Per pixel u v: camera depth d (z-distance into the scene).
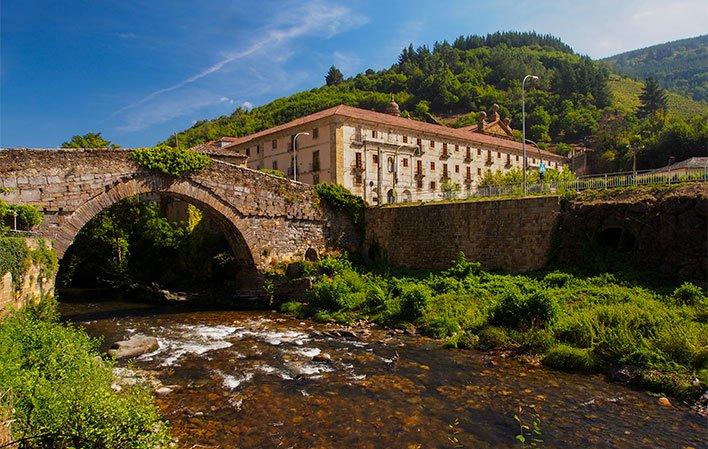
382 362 16.97
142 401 9.14
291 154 65.75
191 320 26.69
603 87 134.38
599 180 26.50
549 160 86.62
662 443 10.30
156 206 45.19
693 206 20.59
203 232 39.81
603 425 11.26
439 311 23.14
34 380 9.16
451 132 73.06
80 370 11.32
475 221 29.88
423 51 173.00
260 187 32.41
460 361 16.88
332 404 12.83
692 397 12.71
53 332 13.59
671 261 21.00
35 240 19.72
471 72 149.75
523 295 22.22
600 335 16.41
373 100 124.31
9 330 12.66
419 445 10.34
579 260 24.58
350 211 36.81
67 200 24.92
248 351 18.94
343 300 27.02
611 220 23.58
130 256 42.75
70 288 43.31
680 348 14.48
